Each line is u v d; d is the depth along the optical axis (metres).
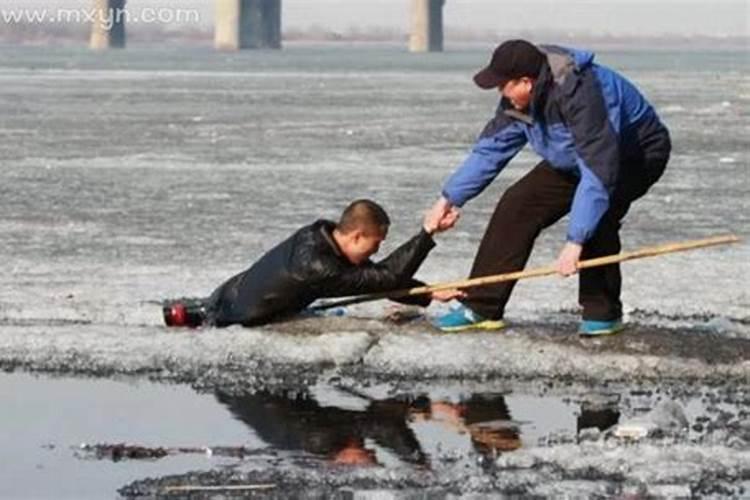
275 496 16.88
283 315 24.47
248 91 134.62
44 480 17.59
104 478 17.67
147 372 23.08
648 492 17.12
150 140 71.88
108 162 59.25
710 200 46.34
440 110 101.44
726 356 23.50
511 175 54.38
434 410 21.05
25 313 26.48
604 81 22.77
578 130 22.55
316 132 78.12
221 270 32.38
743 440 19.31
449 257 34.12
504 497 16.94
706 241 23.53
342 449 18.97
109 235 37.84
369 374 22.98
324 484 17.33
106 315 26.27
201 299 26.08
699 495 17.08
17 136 73.62
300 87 145.75
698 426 20.11
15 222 40.28
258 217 41.72
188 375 22.94
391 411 20.97
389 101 115.50
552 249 35.97
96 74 187.75
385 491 17.02
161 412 20.80
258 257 34.38
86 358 23.47
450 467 18.11
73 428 19.91
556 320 25.81
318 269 23.78
